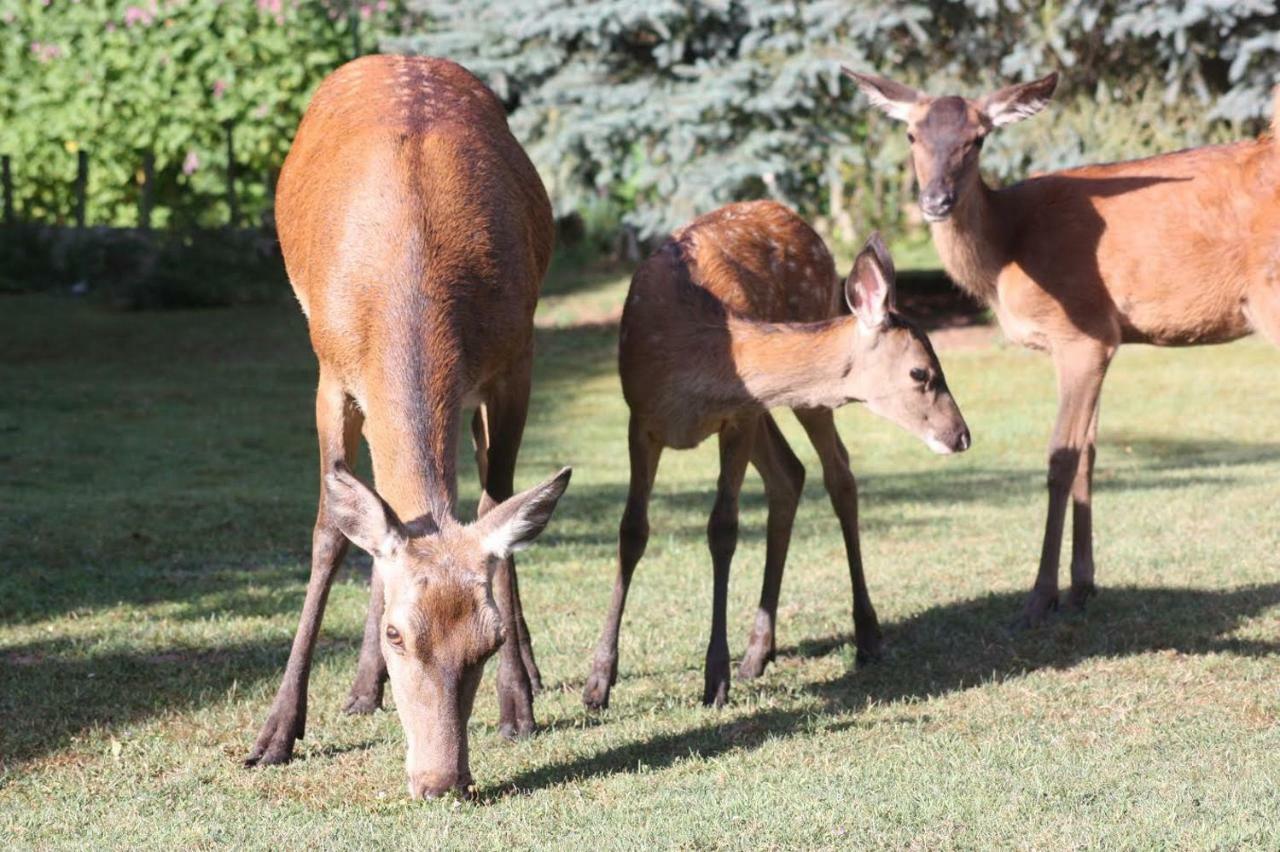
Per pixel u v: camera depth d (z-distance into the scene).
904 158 27.19
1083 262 11.60
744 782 7.47
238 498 15.92
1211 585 11.48
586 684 9.16
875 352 9.02
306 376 24.56
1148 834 6.46
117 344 26.67
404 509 7.21
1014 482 16.77
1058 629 10.60
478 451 10.09
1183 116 24.86
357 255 8.12
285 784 7.75
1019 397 22.30
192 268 30.42
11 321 28.06
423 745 6.59
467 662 6.59
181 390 23.19
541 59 24.86
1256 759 7.55
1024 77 24.14
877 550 13.40
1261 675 9.16
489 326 8.25
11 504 15.26
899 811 6.86
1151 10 22.78
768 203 10.69
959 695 9.09
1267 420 20.14
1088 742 8.00
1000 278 11.91
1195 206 11.47
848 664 10.04
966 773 7.43
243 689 9.33
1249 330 11.81
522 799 7.34
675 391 9.14
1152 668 9.44
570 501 16.12
